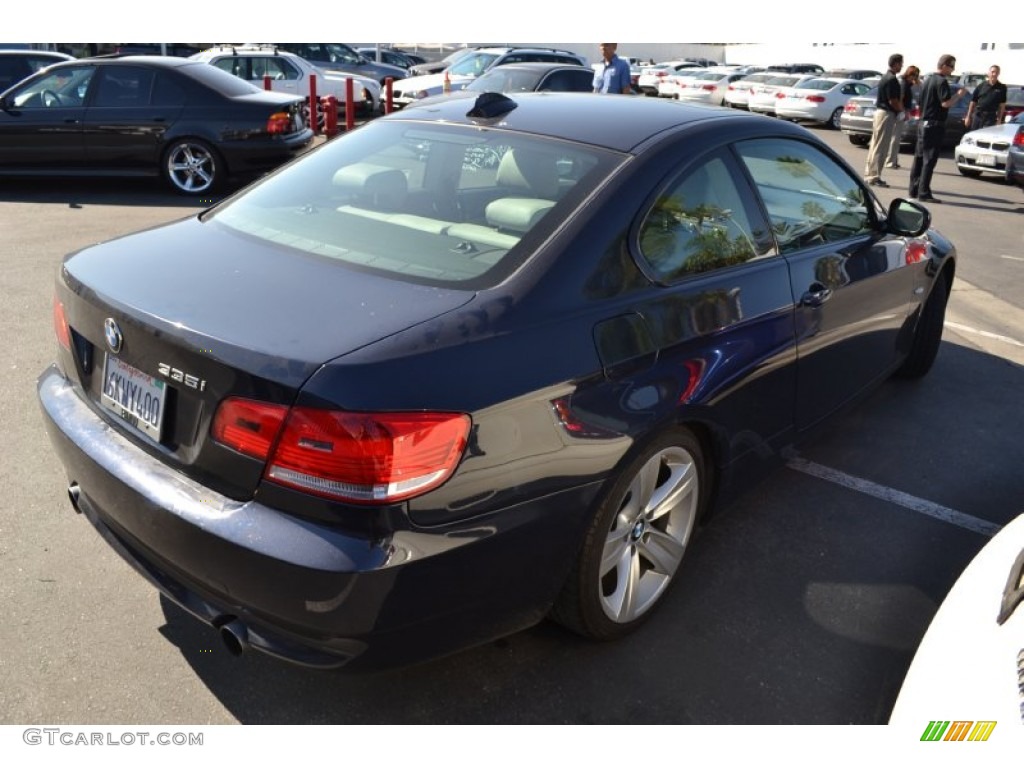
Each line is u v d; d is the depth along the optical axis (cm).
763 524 347
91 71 959
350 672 210
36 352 482
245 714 242
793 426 336
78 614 275
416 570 201
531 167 275
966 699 169
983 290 731
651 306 255
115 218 852
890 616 295
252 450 202
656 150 279
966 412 467
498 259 242
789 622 288
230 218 291
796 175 343
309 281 235
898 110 1273
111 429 240
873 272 377
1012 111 1908
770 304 304
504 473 214
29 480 351
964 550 337
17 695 242
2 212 859
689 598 298
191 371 211
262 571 199
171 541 214
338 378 195
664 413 252
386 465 194
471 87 1289
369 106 1623
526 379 217
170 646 264
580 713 247
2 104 941
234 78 1035
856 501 369
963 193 1284
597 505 240
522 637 276
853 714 251
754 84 2545
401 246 254
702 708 251
